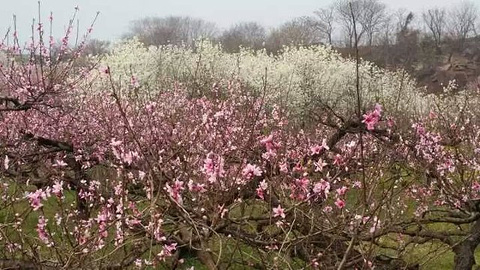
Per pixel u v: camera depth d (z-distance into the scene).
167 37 67.44
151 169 4.62
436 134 8.18
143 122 7.70
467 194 7.56
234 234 6.05
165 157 6.35
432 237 7.13
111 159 7.71
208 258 5.38
